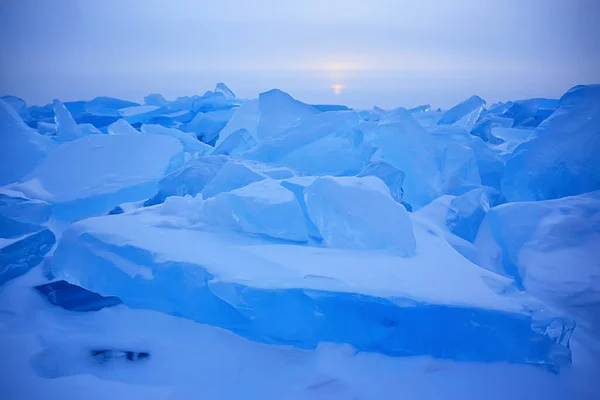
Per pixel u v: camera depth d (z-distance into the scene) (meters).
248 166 2.09
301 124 2.61
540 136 2.16
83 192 2.19
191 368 1.11
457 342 1.12
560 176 2.05
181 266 1.30
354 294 1.15
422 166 2.37
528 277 1.43
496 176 2.49
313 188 1.59
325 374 1.07
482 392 1.01
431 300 1.13
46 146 2.86
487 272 1.35
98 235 1.51
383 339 1.14
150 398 1.00
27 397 1.00
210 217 1.70
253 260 1.35
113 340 1.22
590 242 1.50
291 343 1.20
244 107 3.44
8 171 2.62
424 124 3.67
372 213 1.48
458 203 1.92
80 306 1.39
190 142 3.21
